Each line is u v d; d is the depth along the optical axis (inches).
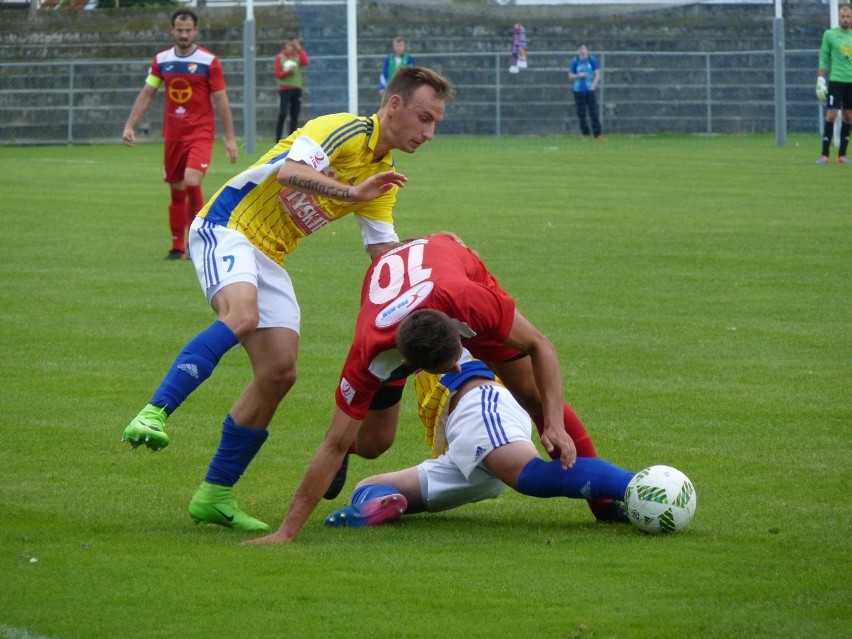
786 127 3656.5
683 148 3218.5
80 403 822.5
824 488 634.2
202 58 1465.3
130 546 541.3
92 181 2363.4
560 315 1100.5
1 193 2133.4
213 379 911.0
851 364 918.4
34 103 3641.7
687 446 717.3
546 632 433.7
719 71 3823.8
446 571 504.7
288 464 703.7
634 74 3841.0
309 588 481.4
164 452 718.5
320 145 596.7
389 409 633.6
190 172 1440.7
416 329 520.1
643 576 495.8
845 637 427.2
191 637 430.0
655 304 1147.9
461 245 598.2
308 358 959.6
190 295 1218.0
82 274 1336.1
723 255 1421.0
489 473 600.4
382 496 595.2
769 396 830.5
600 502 592.1
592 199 2003.0
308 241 1600.6
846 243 1498.5
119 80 3708.2
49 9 4079.7
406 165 2716.5
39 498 623.2
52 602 462.9
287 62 3179.1
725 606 458.9
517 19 4013.3
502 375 592.1
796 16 3833.7
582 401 822.5
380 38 3922.2
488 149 3238.2
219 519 584.7
